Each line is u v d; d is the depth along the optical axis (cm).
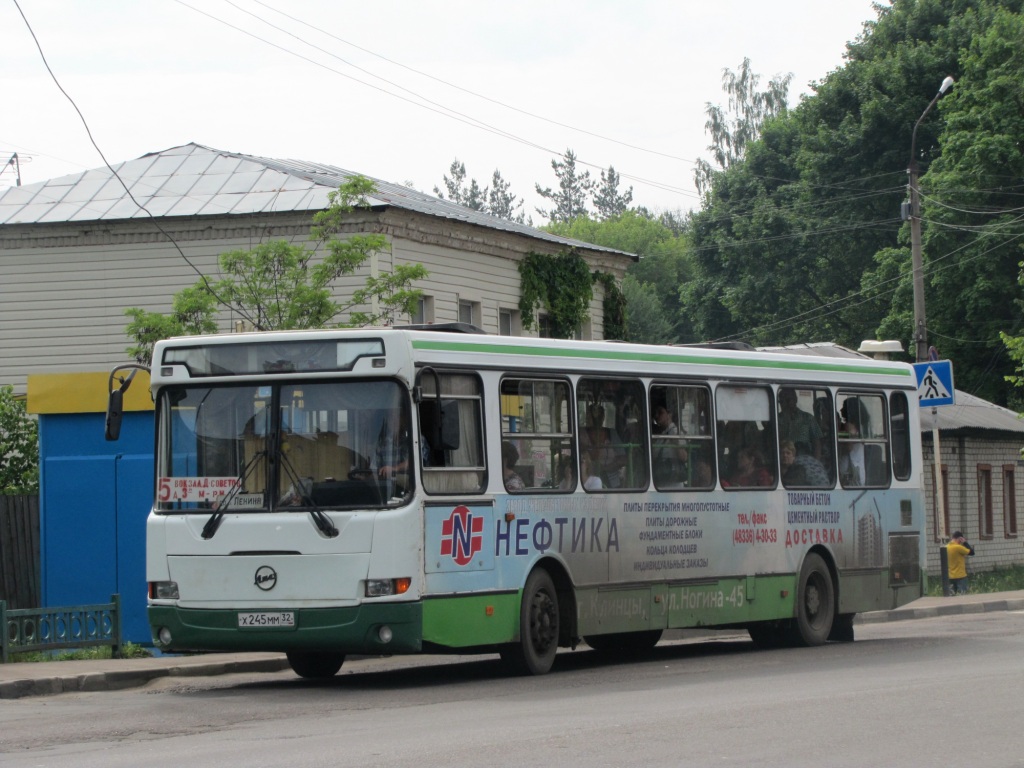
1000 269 5797
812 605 2125
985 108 5875
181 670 1812
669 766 966
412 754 1034
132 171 3484
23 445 2844
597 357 1809
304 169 3684
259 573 1535
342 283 3069
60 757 1083
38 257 3259
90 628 1983
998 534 4931
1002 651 1931
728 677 1627
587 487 1764
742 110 9162
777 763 977
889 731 1127
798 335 7131
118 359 3212
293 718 1309
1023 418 4041
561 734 1127
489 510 1617
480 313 3469
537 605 1680
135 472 2216
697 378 1955
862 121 6775
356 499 1522
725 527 1972
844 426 2211
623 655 2036
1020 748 1041
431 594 1529
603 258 3981
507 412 1664
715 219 7475
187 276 3189
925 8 6956
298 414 1557
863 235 6844
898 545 2292
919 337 3819
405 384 1532
